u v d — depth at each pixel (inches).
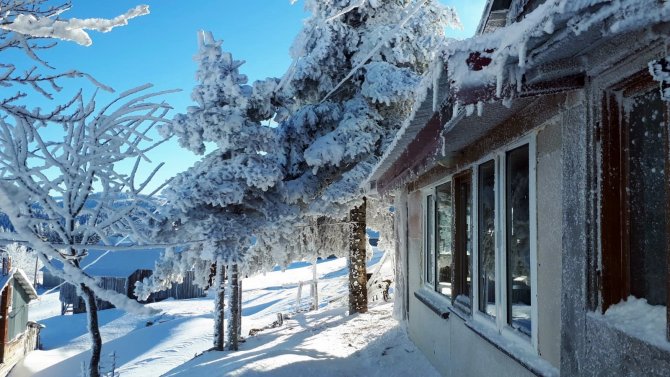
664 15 74.9
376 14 580.4
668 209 93.5
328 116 538.6
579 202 122.6
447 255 293.0
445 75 117.7
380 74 542.9
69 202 167.5
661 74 90.1
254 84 438.9
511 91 110.3
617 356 105.9
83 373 186.4
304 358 337.1
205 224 413.7
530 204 159.5
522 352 162.9
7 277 824.9
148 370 628.7
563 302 131.2
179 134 408.8
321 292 1118.4
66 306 1566.2
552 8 79.5
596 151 116.4
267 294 1368.1
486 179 213.5
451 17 593.9
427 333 325.1
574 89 119.4
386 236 657.6
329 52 561.0
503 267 185.2
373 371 321.1
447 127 163.9
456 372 250.2
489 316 207.5
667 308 92.8
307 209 515.8
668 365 90.1
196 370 357.4
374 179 399.9
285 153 516.7
